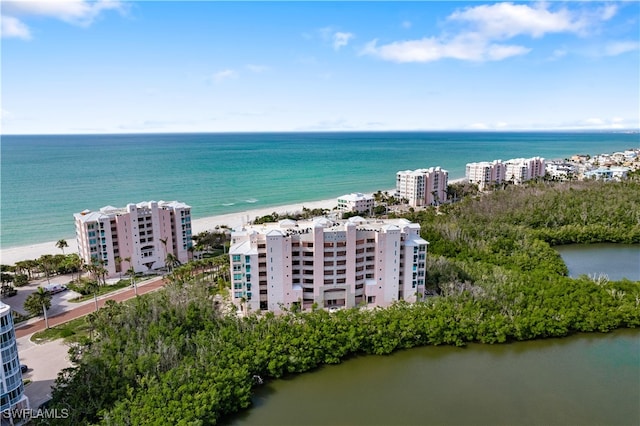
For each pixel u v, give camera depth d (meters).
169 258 152.00
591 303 116.38
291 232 122.38
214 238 188.62
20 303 132.25
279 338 98.62
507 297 118.19
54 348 104.44
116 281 151.38
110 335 97.50
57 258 158.38
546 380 94.38
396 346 104.69
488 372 97.12
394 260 123.31
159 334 97.44
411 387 92.00
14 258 180.38
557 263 152.00
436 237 169.12
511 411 84.75
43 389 88.19
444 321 107.25
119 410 74.38
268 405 86.31
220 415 81.75
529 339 109.56
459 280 131.50
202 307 111.19
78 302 133.62
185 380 83.25
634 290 122.94
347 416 83.12
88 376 82.88
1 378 73.19
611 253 180.62
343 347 100.31
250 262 117.00
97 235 151.00
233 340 96.94
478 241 166.12
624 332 113.25
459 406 86.06
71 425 73.00
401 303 115.62
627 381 93.94
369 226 128.38
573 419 82.56
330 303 123.88
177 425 71.75
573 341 109.31
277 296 120.50
